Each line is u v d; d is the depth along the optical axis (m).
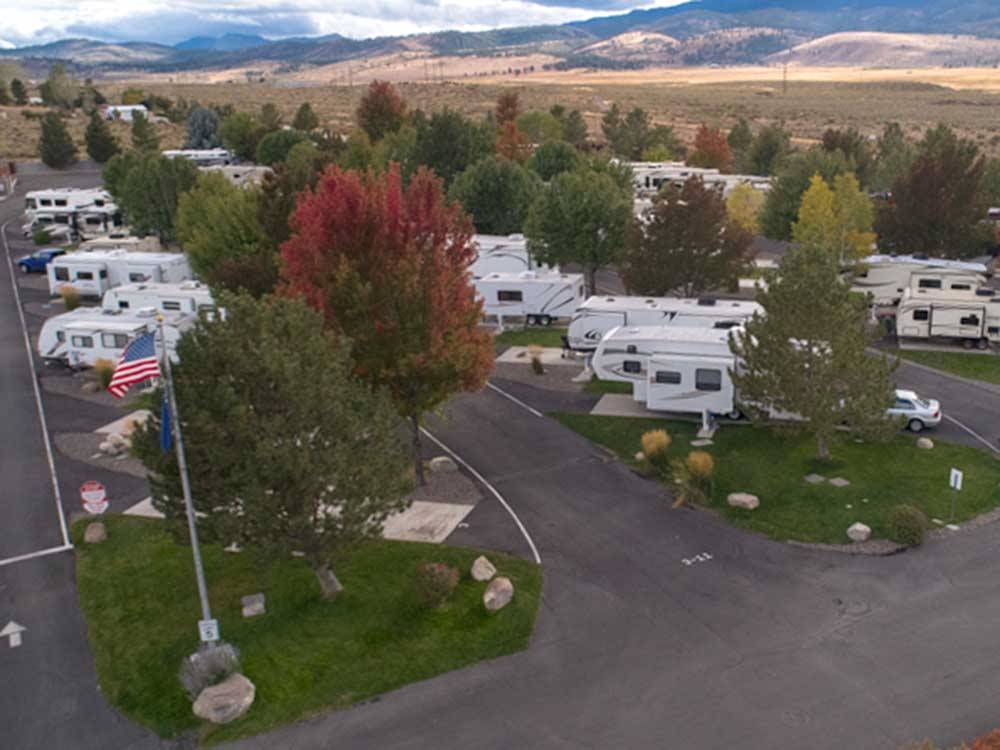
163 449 17.84
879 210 58.38
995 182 73.38
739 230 45.78
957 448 29.98
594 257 51.75
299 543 19.36
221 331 18.80
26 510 27.11
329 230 25.22
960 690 17.33
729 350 31.94
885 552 23.14
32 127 137.50
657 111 198.38
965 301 42.00
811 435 31.08
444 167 79.44
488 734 16.56
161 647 19.50
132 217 70.62
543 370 40.56
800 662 18.44
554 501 26.89
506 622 20.09
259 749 16.36
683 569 22.56
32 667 19.19
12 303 56.00
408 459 21.16
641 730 16.53
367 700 17.64
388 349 25.11
